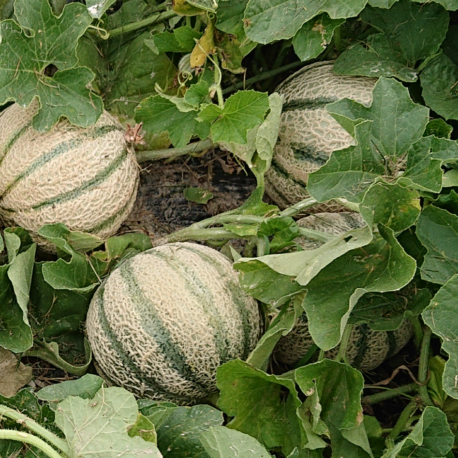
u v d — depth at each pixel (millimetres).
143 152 1500
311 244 1426
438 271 1335
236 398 1339
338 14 1385
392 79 1332
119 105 1517
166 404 1332
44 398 1300
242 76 1562
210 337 1339
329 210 1465
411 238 1364
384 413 1482
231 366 1313
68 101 1388
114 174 1412
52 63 1389
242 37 1442
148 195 1540
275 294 1343
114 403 1279
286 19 1396
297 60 1590
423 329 1413
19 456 1317
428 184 1303
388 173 1323
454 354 1282
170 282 1345
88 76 1391
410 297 1369
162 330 1334
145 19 1502
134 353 1342
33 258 1409
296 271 1311
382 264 1315
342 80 1451
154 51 1490
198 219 1538
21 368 1413
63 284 1397
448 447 1293
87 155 1395
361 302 1370
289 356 1444
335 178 1312
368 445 1330
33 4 1368
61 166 1386
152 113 1437
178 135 1447
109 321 1353
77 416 1271
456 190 1382
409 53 1460
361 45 1463
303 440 1321
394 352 1448
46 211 1392
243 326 1358
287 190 1474
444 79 1455
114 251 1438
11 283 1391
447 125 1395
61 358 1415
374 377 1497
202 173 1559
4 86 1356
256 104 1383
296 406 1320
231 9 1430
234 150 1434
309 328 1302
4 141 1400
